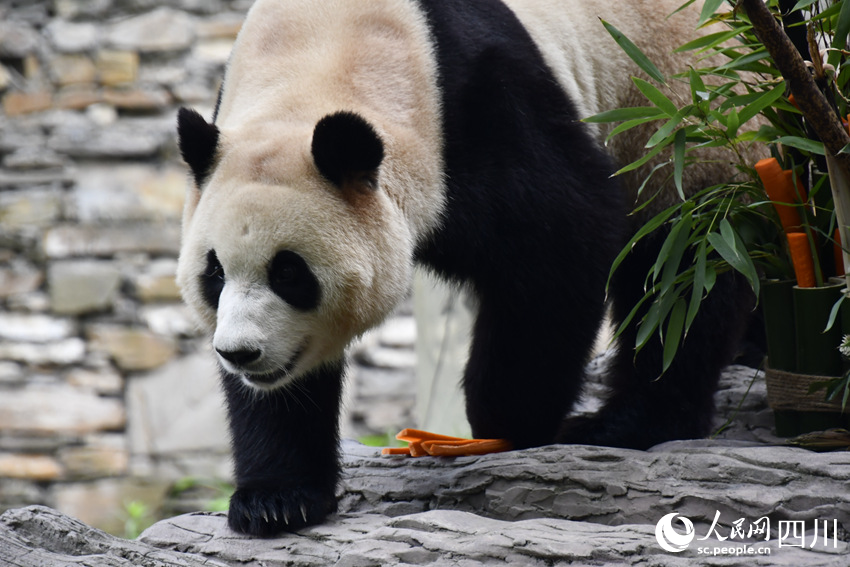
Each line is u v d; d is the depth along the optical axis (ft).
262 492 19.24
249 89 19.83
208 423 50.39
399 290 18.76
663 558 15.89
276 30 20.26
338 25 19.98
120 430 50.14
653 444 21.80
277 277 17.51
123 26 51.13
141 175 50.75
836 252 19.19
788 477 17.06
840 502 16.43
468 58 19.94
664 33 22.97
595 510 17.99
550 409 21.43
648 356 22.17
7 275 49.78
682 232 18.80
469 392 22.43
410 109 19.31
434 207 19.38
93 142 50.47
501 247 19.92
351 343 19.61
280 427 19.80
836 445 18.54
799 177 19.77
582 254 20.31
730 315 21.93
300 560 17.88
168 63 51.37
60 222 50.14
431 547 17.04
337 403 20.51
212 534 19.33
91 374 50.01
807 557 15.57
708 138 19.54
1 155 50.39
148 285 50.34
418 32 19.95
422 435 22.03
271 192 17.37
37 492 49.39
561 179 20.24
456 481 19.66
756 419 23.41
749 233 20.08
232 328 17.10
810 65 17.21
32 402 49.52
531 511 18.61
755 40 19.88
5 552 17.93
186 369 50.47
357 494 20.61
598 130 22.71
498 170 19.62
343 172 17.53
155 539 19.29
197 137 18.03
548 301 20.38
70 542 18.43
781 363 19.58
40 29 50.98
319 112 18.78
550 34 22.15
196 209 18.38
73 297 49.96
